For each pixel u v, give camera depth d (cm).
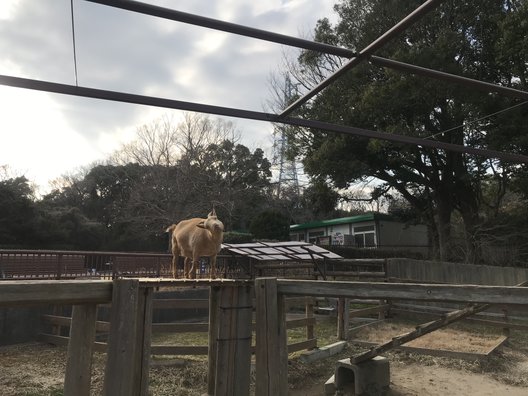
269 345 396
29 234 2981
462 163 2055
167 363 713
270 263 1497
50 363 757
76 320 317
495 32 1723
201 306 779
